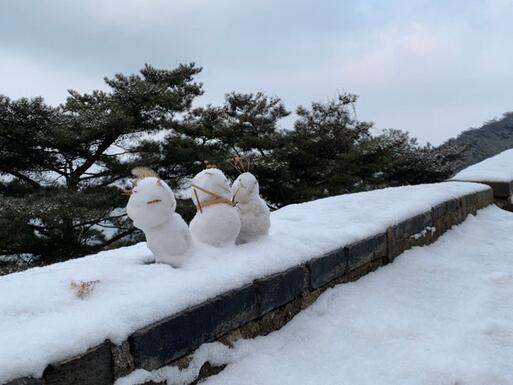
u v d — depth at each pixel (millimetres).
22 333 1946
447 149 23531
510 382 2654
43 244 12750
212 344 2572
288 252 3311
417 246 5055
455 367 2709
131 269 2689
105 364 2043
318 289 3500
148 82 16844
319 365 2789
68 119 15164
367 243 4090
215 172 3166
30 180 15891
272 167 17297
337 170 18844
